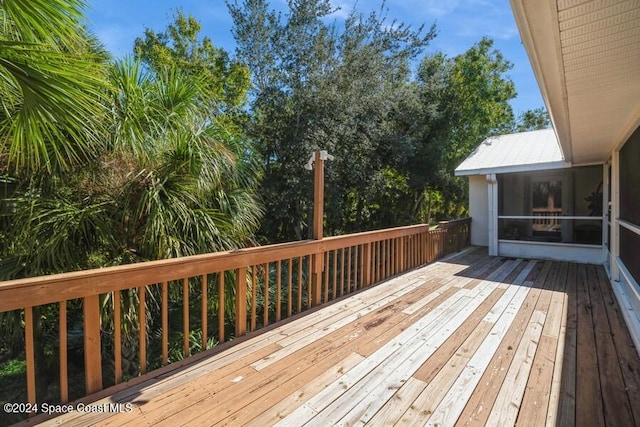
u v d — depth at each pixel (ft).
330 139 24.61
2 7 5.22
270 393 6.68
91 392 6.53
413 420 5.86
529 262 20.88
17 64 4.92
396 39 27.78
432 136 33.71
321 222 12.32
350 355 8.33
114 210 9.32
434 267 19.22
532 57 6.71
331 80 24.63
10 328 9.50
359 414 6.02
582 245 21.13
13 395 12.71
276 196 24.81
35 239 8.33
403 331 9.84
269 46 25.44
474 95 39.45
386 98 26.94
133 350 10.66
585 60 6.71
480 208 28.63
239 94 29.55
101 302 8.64
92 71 6.54
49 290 5.81
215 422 5.79
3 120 7.06
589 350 8.59
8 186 8.81
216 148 10.53
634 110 9.78
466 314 11.30
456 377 7.29
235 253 9.16
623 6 4.89
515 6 5.07
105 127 8.84
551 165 21.25
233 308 11.36
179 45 33.42
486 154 27.07
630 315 10.59
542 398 6.51
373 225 35.29
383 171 30.37
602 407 6.22
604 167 20.02
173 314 16.31
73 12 5.43
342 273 13.39
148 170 9.46
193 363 7.91
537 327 10.15
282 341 9.17
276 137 25.30
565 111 9.84
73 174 9.01
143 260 9.49
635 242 11.31
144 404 6.30
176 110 10.41
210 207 11.25
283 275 19.92
